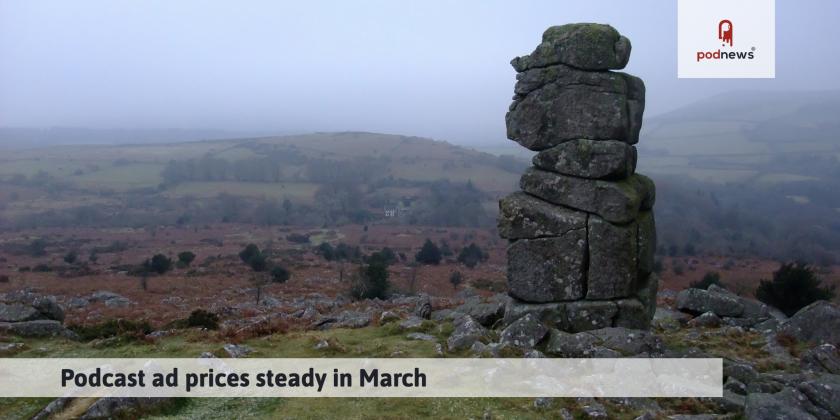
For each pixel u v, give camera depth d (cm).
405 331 2236
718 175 19650
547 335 1944
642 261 2103
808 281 3294
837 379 1570
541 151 2138
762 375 1758
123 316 3575
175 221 16325
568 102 2077
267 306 4153
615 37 2062
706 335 2325
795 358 2025
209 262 8494
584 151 2056
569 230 2062
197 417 1498
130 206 18362
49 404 1504
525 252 2127
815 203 14912
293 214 17138
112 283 6297
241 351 2002
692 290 2755
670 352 1855
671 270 8106
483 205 18312
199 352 1994
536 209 2103
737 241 11419
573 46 2059
